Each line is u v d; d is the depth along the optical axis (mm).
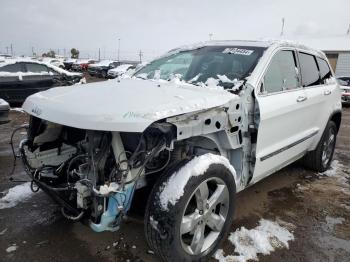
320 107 4094
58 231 2898
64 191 2412
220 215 2580
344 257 2711
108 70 25688
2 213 3174
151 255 2607
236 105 2609
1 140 5844
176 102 2238
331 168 4930
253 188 4039
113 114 2018
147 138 2197
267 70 3098
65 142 2980
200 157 2324
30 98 2674
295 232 3053
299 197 3842
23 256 2549
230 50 3408
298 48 3793
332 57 26922
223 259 2584
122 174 2068
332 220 3326
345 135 7594
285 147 3395
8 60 9547
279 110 3084
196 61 3432
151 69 3719
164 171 2328
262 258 2635
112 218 2090
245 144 2775
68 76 10734
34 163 2830
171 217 2102
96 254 2604
